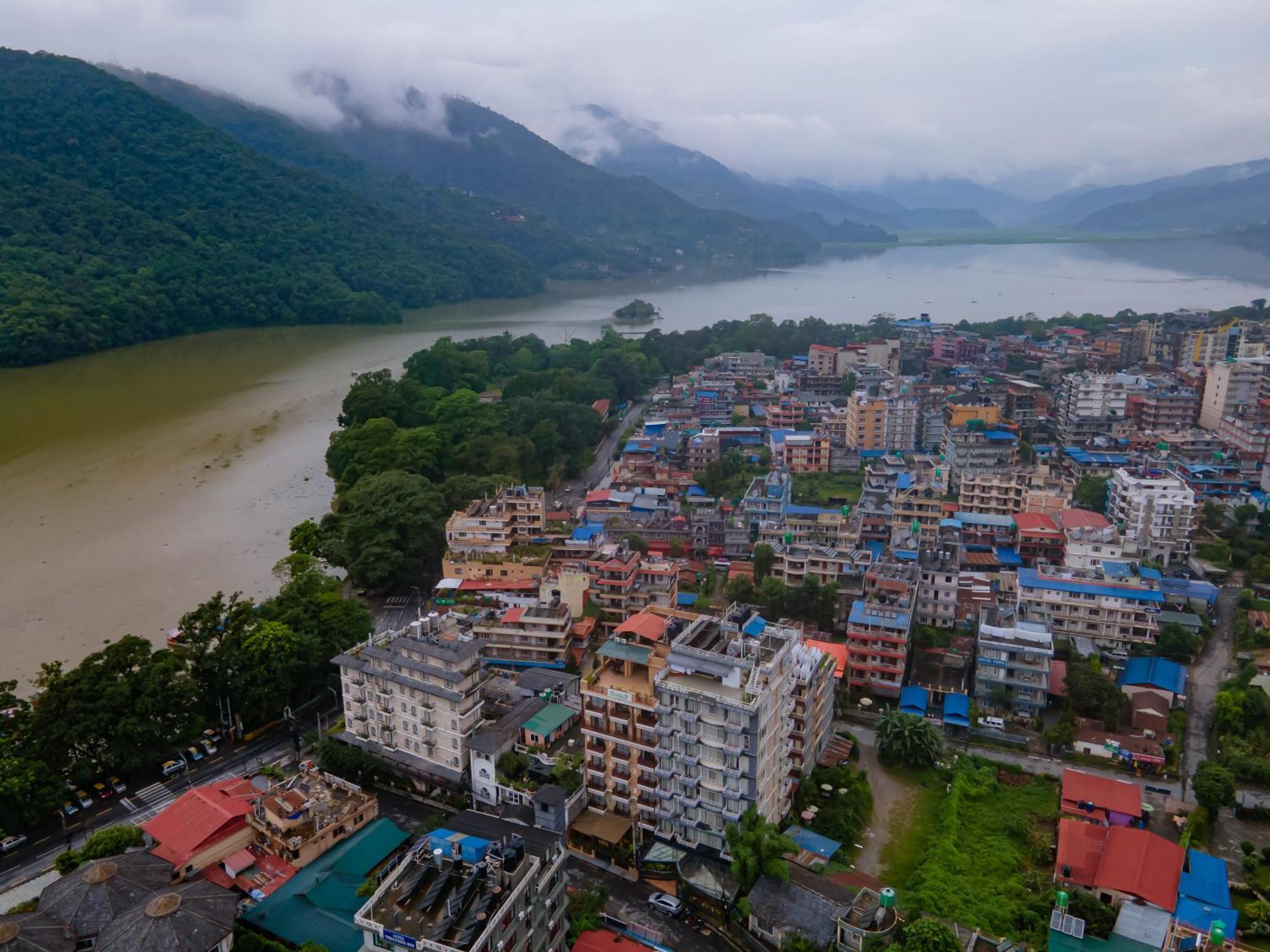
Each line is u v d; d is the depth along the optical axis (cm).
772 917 10175
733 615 12750
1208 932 9800
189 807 11788
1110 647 16812
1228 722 14175
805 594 17350
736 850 10719
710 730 10975
